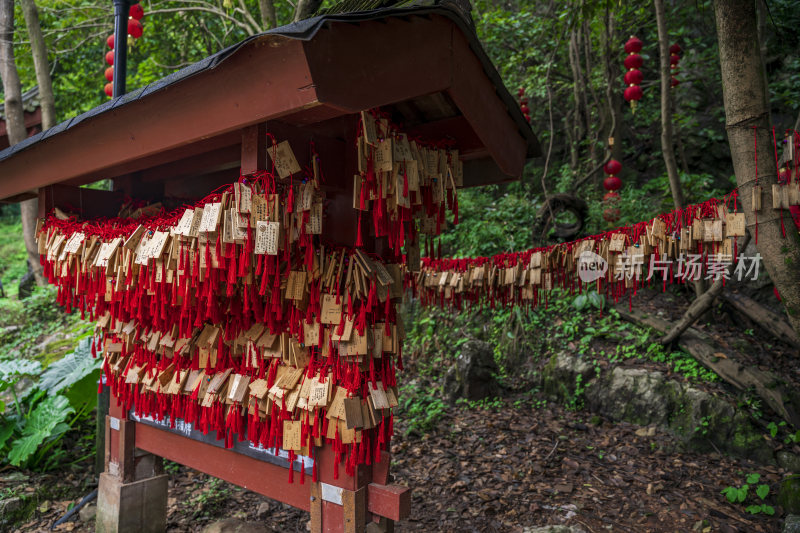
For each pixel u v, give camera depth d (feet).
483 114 6.15
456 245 21.27
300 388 6.18
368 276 5.58
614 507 10.89
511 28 22.22
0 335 19.45
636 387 14.62
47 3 25.11
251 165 5.13
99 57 30.42
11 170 7.69
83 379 12.35
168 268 6.00
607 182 14.52
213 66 4.44
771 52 22.34
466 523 10.46
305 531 10.37
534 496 11.33
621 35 23.90
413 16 4.86
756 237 7.58
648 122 24.08
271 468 7.14
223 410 7.22
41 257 8.41
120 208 9.14
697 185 19.48
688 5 23.49
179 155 6.70
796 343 14.78
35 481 11.67
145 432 9.04
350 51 4.38
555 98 25.55
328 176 5.78
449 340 18.61
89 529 10.39
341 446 6.07
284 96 4.34
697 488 11.56
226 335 6.88
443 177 6.33
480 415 15.30
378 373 6.25
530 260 9.44
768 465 12.28
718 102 23.89
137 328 8.19
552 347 16.92
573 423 14.61
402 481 12.16
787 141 6.28
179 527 10.33
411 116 7.06
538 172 24.70
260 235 5.05
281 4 26.21
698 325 16.44
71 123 6.33
